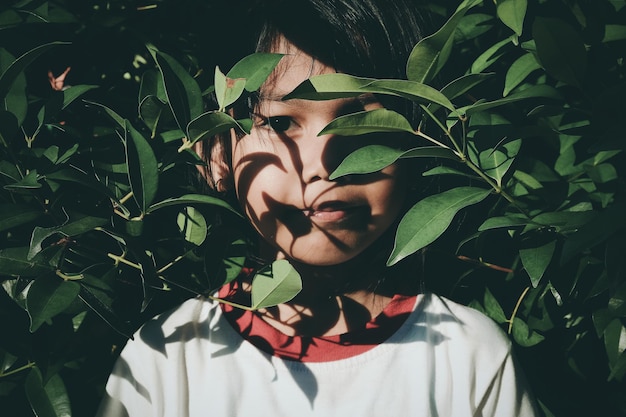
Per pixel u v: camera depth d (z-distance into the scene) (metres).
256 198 1.20
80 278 1.12
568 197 1.26
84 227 1.07
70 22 1.35
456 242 1.43
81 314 1.25
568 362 1.38
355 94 1.03
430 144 1.35
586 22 1.21
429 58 1.04
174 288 1.26
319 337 1.28
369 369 1.26
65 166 1.18
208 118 1.03
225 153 1.30
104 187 1.09
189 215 1.22
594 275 1.23
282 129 1.18
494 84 1.38
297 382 1.25
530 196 1.26
